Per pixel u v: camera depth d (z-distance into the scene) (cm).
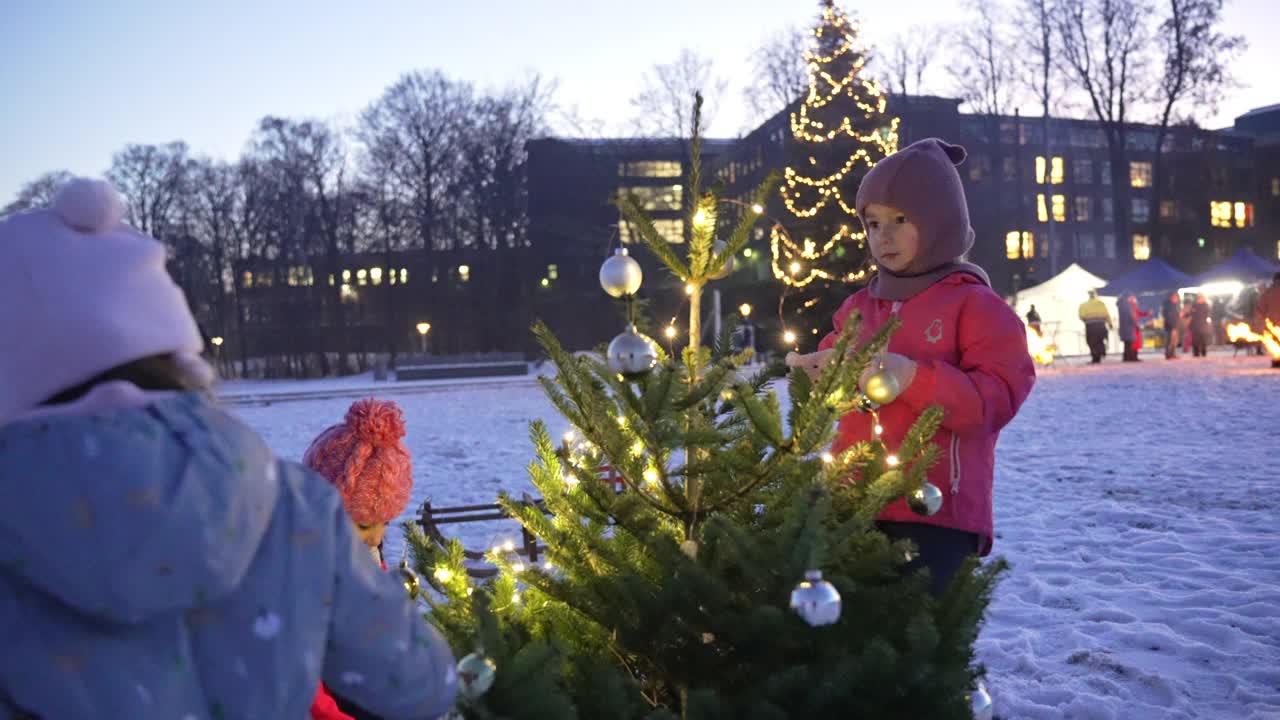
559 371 218
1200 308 2664
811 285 2102
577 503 230
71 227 106
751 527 215
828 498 184
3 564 94
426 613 209
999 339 243
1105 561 557
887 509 242
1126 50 4722
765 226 2330
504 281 5453
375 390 3094
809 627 181
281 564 107
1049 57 4831
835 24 2214
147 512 93
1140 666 384
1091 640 418
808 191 2138
